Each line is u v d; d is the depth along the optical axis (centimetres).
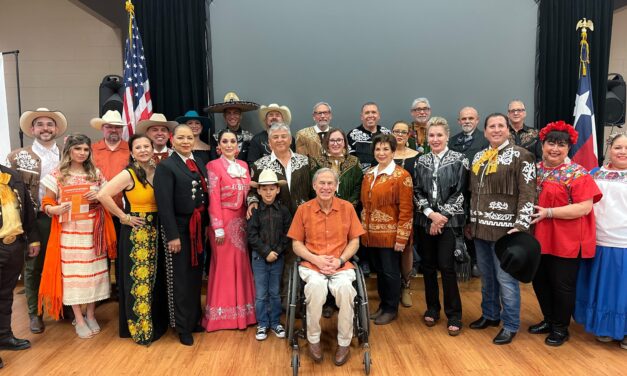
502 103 426
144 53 410
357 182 323
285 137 302
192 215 283
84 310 349
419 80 423
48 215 312
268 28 418
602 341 279
